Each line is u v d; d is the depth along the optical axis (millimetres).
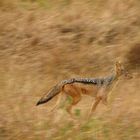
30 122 26250
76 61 35312
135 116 27219
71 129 25641
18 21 39062
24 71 33781
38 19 39219
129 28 38250
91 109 26312
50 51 36250
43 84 31625
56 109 27203
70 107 26266
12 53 36156
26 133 25422
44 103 27828
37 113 27188
